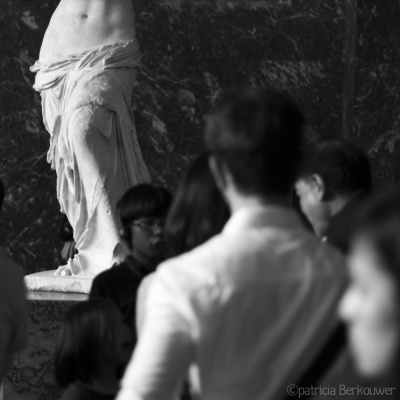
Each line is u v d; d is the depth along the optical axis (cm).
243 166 381
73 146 1062
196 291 360
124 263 722
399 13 1418
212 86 1414
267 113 383
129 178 1088
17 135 1384
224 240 378
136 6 1402
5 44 1383
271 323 365
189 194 523
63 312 1015
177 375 355
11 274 555
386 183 1414
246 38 1422
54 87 1097
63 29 1106
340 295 374
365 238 266
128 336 604
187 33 1410
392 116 1420
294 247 377
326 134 1430
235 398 362
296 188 594
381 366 264
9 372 1018
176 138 1407
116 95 1075
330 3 1435
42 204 1388
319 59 1427
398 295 262
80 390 593
